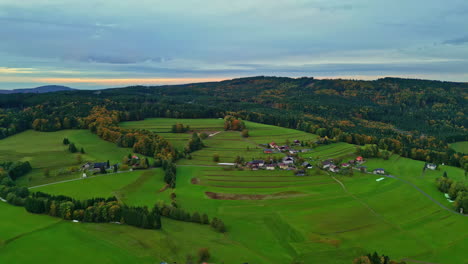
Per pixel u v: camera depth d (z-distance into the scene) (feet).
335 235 362.74
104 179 510.58
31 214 363.35
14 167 504.02
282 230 370.94
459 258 321.73
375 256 287.28
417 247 341.62
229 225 377.50
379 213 426.10
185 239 326.65
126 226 344.69
